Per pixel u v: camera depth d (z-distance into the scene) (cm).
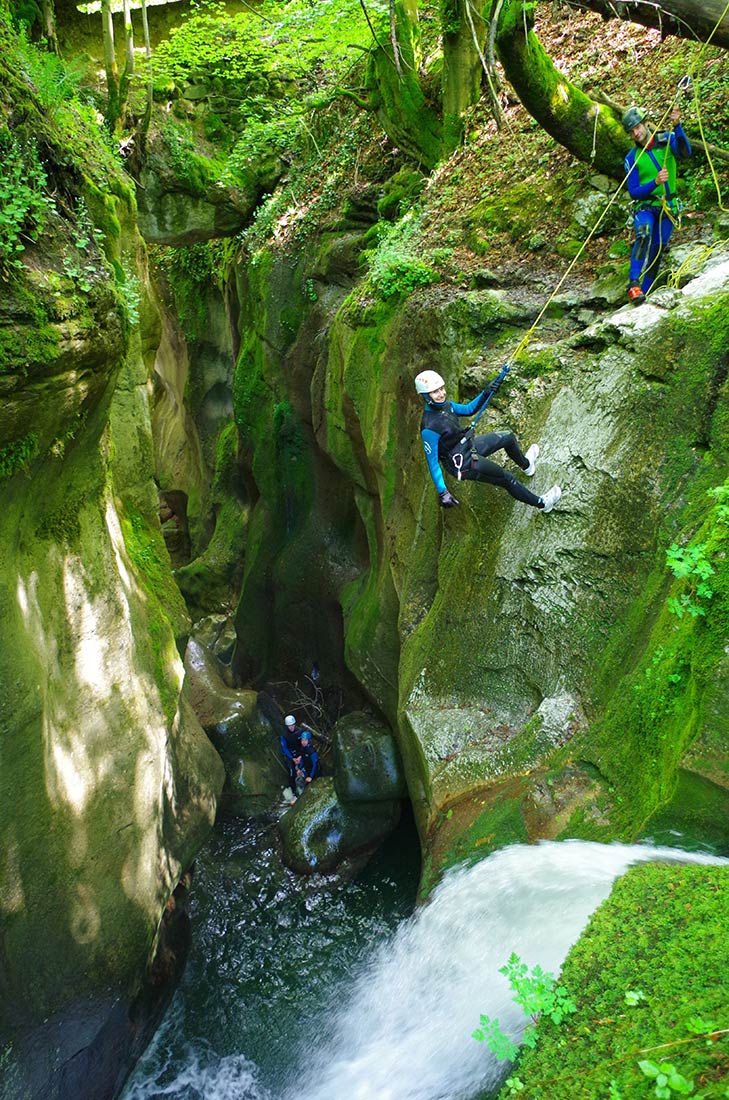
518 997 343
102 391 594
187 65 1461
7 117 529
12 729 501
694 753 427
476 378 724
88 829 584
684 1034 290
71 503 615
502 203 912
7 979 511
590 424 611
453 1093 424
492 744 640
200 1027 714
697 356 550
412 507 870
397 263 911
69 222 575
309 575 1260
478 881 529
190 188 1405
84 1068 573
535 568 631
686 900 364
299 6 1423
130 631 679
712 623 450
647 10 654
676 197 673
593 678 572
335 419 1071
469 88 1054
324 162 1357
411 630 824
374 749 930
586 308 726
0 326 457
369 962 702
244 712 1127
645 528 560
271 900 874
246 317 1441
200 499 1791
